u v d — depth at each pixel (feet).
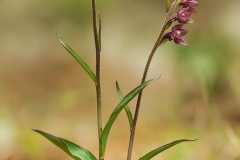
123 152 2.94
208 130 2.88
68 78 4.21
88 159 1.82
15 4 5.07
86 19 4.97
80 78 4.21
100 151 1.84
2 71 4.31
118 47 4.67
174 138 2.85
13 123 3.01
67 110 3.59
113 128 3.39
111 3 5.14
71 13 4.96
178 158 2.61
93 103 3.83
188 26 4.37
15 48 4.64
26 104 3.57
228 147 2.61
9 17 4.96
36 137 2.88
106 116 3.63
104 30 4.90
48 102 3.60
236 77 3.55
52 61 4.50
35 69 4.38
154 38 4.73
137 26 4.93
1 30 4.84
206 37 4.05
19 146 2.83
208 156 2.58
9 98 3.76
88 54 4.60
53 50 4.66
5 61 4.46
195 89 3.76
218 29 4.20
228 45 3.90
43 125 3.23
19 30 4.85
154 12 5.08
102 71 4.36
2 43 4.68
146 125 3.36
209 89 3.49
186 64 3.92
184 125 3.20
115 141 3.15
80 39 4.80
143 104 3.78
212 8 4.59
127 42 4.72
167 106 3.56
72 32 4.87
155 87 4.04
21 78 4.20
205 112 3.12
